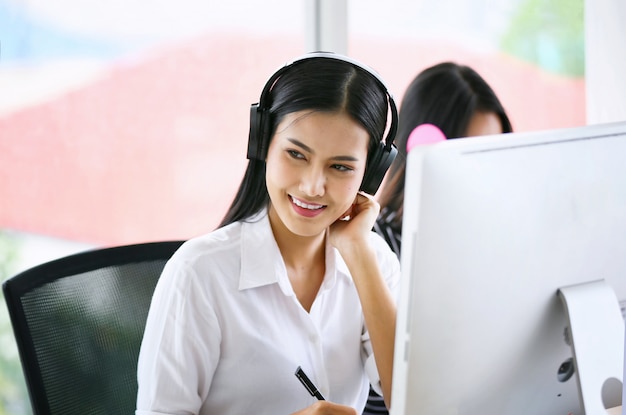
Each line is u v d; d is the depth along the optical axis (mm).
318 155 1223
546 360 1079
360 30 2680
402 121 2117
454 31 2770
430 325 958
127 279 1532
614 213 1059
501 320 1006
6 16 2221
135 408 1469
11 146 2279
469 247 951
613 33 2291
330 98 1205
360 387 1491
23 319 1376
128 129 2412
